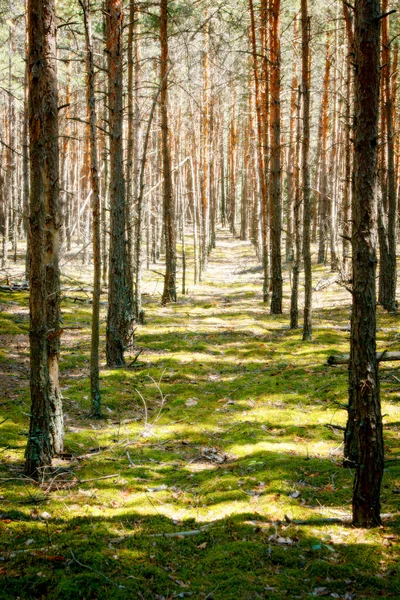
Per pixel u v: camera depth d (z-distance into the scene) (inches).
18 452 240.7
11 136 960.9
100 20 650.2
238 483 213.3
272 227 601.6
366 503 177.0
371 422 173.6
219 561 162.6
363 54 161.9
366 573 155.2
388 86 515.8
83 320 549.3
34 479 215.6
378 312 553.3
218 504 198.7
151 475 225.3
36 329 215.3
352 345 173.9
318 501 198.1
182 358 413.7
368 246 167.5
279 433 270.4
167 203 651.5
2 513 185.9
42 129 204.2
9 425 268.8
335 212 864.3
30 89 201.3
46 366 221.0
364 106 163.5
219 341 474.0
